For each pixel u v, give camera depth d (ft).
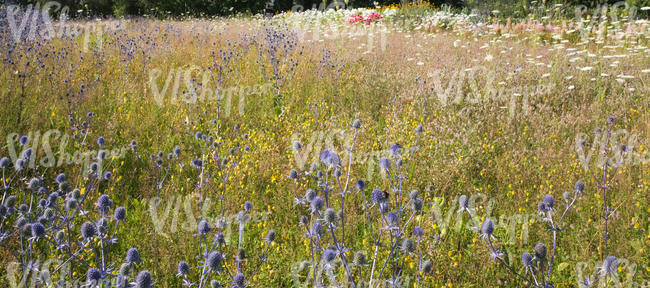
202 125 20.43
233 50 32.07
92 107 20.02
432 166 15.70
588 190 13.99
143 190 14.28
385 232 11.64
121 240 11.57
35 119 17.34
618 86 24.38
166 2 84.12
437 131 19.19
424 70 29.43
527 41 42.68
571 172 15.40
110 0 87.40
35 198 12.34
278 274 10.84
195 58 31.12
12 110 17.48
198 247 11.48
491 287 10.44
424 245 11.30
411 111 21.58
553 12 54.49
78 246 10.51
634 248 11.19
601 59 29.17
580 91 24.09
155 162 15.57
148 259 10.91
